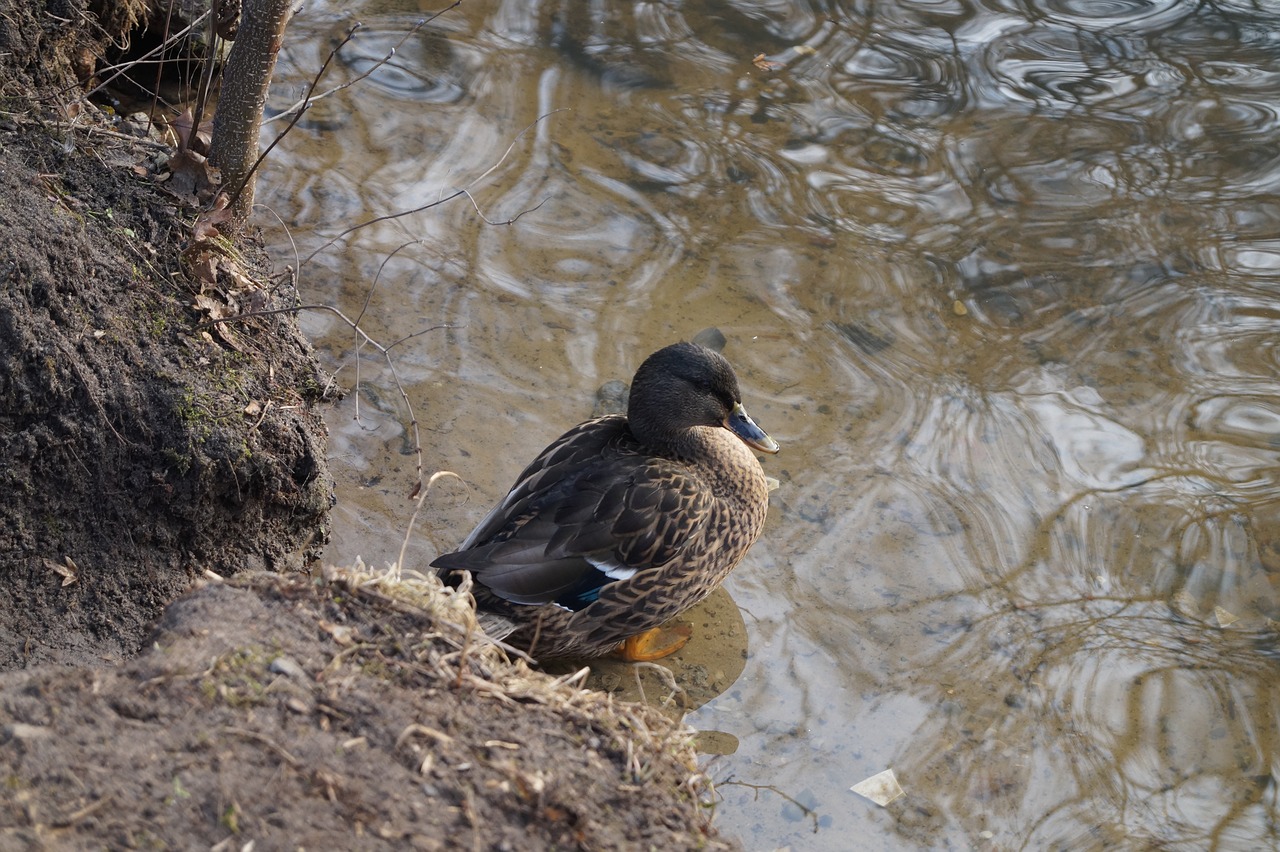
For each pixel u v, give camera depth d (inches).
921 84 595.5
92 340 325.7
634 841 230.5
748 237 495.8
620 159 532.1
